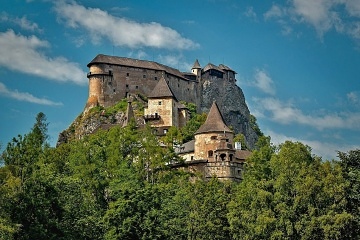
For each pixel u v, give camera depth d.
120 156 123.31
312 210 88.12
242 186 110.56
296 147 99.62
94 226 91.06
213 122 153.75
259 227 87.88
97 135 141.88
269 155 115.88
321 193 89.81
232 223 95.88
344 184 91.12
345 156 101.25
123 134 133.88
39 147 113.00
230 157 145.62
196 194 105.81
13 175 90.31
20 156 97.19
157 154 130.75
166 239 92.00
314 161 98.50
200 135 152.62
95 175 112.19
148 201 91.62
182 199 104.25
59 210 88.88
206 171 141.12
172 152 140.75
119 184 100.81
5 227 75.19
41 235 81.50
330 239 86.19
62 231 86.12
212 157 149.62
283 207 88.88
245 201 98.62
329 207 89.38
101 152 123.12
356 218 89.19
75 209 93.31
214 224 100.94
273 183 94.88
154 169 129.75
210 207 102.38
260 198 91.31
